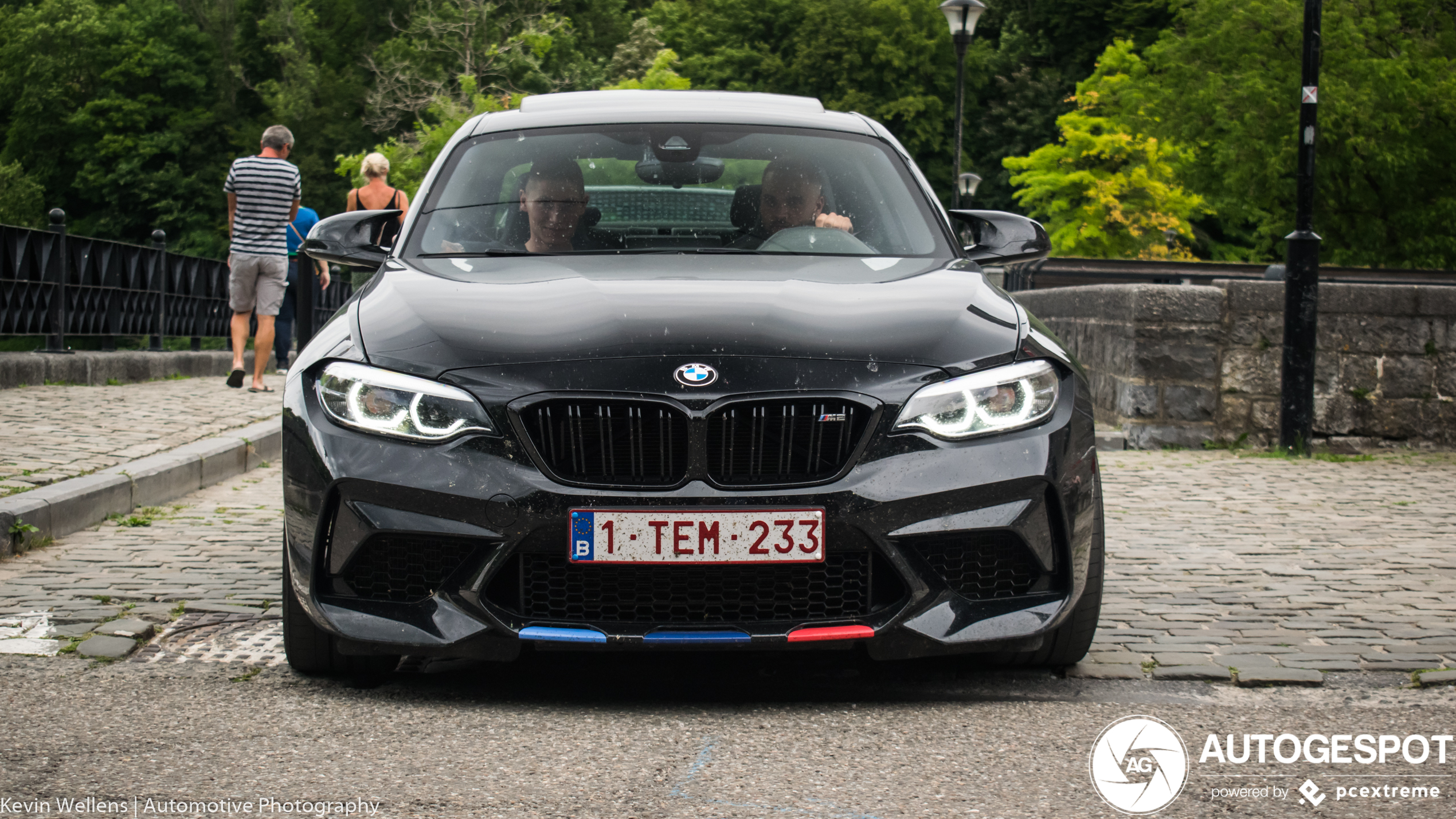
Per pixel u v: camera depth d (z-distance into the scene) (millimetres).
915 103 56469
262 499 6461
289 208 10648
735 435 3150
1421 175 30922
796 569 3203
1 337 10164
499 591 3225
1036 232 4379
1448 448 8867
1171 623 4242
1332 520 6188
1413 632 4145
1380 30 30344
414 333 3352
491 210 4246
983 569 3301
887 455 3182
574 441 3146
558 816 2498
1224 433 8883
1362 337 8836
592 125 4633
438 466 3158
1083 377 3512
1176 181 34906
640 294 3486
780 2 59594
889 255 4109
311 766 2781
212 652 3742
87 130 59438
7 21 61781
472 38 41062
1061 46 59781
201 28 61562
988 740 3031
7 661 3594
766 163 4434
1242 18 30938
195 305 14719
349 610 3256
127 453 6637
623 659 3768
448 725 3111
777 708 3297
